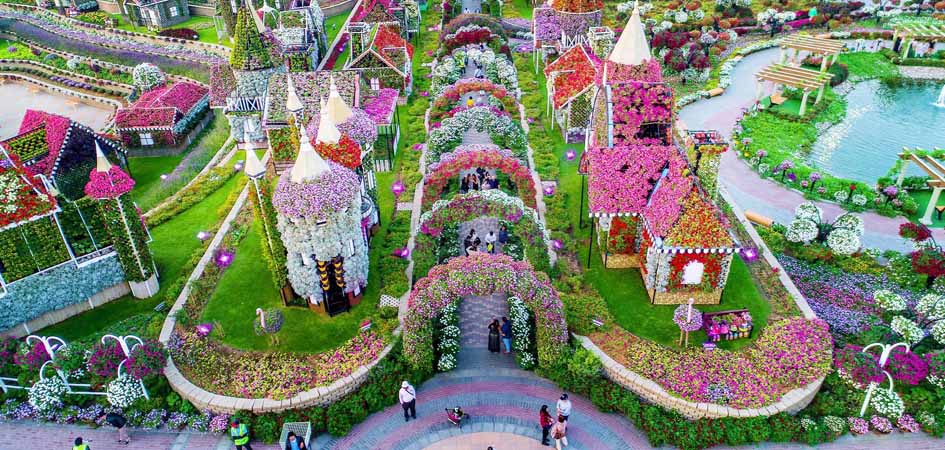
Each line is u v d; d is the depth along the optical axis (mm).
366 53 58656
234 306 34719
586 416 28641
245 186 47094
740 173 49344
